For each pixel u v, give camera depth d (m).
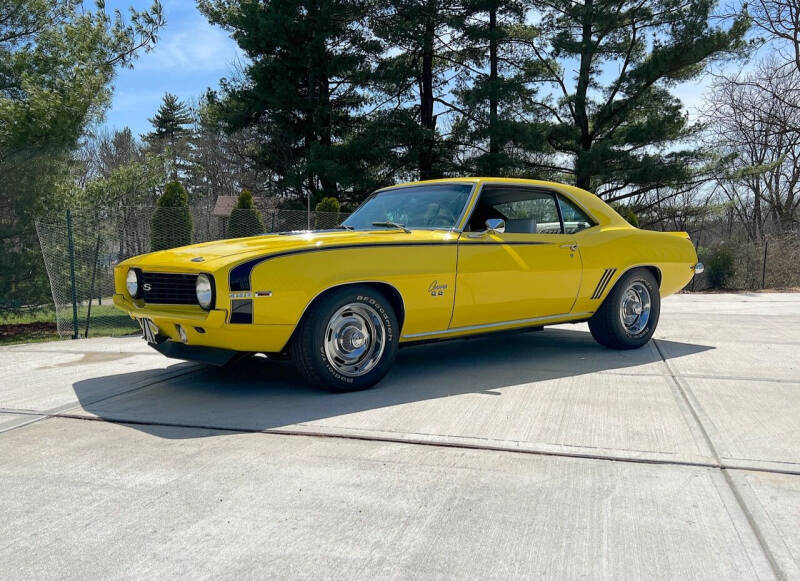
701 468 2.88
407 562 2.07
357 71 24.67
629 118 25.91
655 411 3.79
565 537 2.23
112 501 2.55
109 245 12.16
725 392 4.26
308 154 24.86
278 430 3.44
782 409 3.84
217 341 3.88
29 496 2.61
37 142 12.20
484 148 25.30
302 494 2.60
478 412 3.77
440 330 4.66
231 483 2.72
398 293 4.29
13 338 11.54
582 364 5.26
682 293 16.78
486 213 5.00
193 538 2.24
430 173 25.64
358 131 26.03
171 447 3.19
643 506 2.48
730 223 33.84
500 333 5.10
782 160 24.78
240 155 32.03
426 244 4.42
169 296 4.12
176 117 62.75
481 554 2.12
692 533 2.26
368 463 2.94
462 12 24.17
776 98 29.72
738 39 22.38
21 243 12.32
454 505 2.49
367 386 4.31
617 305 5.71
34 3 13.14
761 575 1.99
